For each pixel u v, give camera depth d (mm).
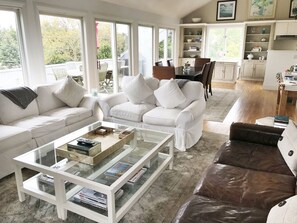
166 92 3686
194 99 3740
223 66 8930
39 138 3021
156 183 2570
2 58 3660
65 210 2010
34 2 3885
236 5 9117
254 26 9156
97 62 5465
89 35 5129
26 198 2316
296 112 5203
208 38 9977
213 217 1354
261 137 2379
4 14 3598
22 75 3957
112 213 1772
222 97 6621
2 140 2598
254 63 9117
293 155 1885
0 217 2070
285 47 8828
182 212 1430
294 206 1083
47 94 3709
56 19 4527
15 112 3201
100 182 1952
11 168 2730
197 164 2973
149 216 2084
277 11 8602
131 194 2090
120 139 2506
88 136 2623
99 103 3912
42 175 2338
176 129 3326
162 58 9125
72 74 5074
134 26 6711
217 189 1667
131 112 3623
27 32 3838
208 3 9500
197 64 7543
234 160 2094
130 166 2227
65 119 3387
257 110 5371
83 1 4863
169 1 7285
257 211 1409
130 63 6844
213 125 4430
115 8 5863
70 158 2189
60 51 4715
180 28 9992
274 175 1830
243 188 1661
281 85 4559
